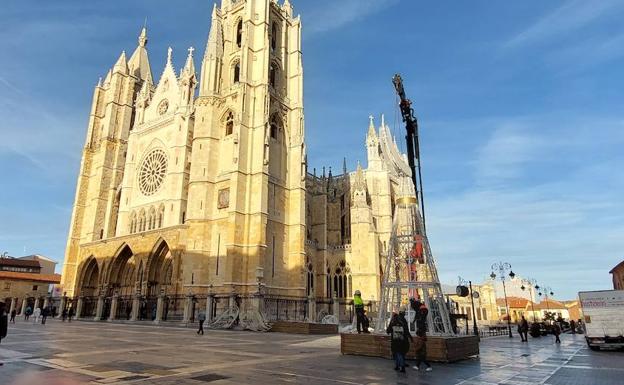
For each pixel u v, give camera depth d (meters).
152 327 41.78
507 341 39.16
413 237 21.48
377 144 92.06
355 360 18.12
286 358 18.48
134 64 90.88
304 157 65.25
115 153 81.31
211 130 59.78
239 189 54.31
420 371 15.49
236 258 51.84
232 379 12.78
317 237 77.31
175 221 61.59
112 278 65.19
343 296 75.62
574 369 17.22
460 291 31.14
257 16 64.25
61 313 64.81
